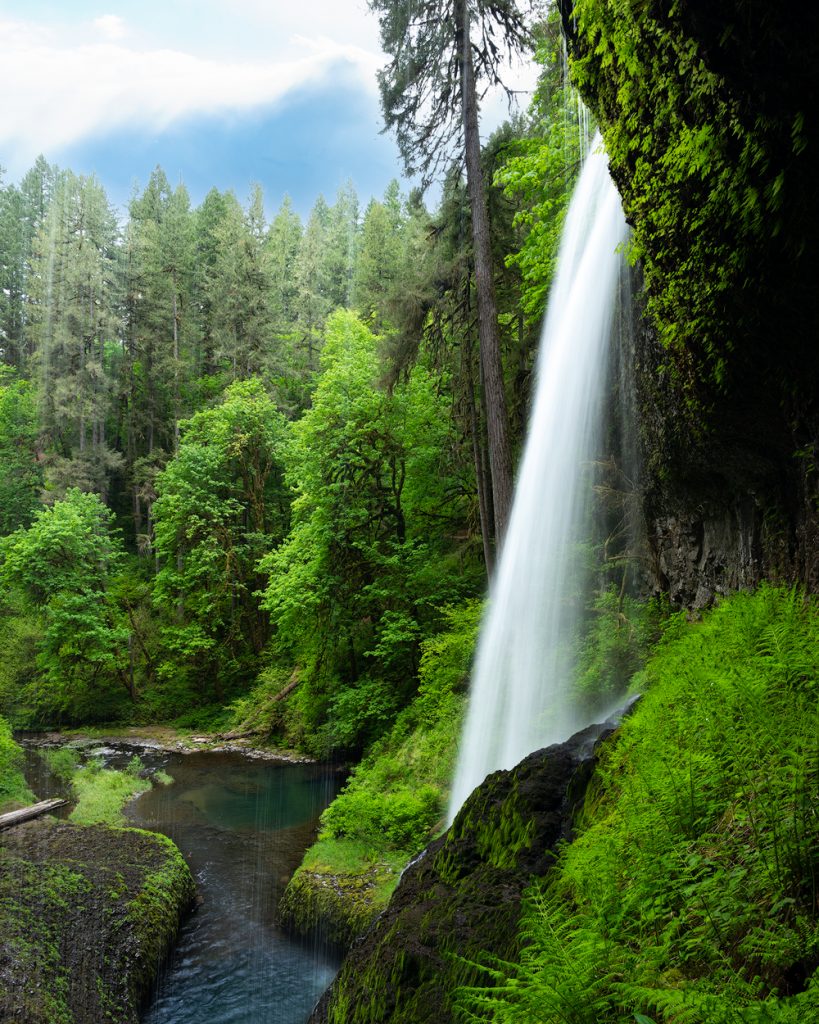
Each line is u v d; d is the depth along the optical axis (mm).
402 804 11609
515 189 13133
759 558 5988
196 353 46531
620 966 2367
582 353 10484
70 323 42500
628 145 4973
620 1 4082
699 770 3154
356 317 28312
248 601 31109
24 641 29672
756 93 3035
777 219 3463
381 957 4414
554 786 5094
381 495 21578
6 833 12836
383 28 14648
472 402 16609
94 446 40656
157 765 21500
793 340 4148
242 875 12422
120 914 9773
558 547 11289
